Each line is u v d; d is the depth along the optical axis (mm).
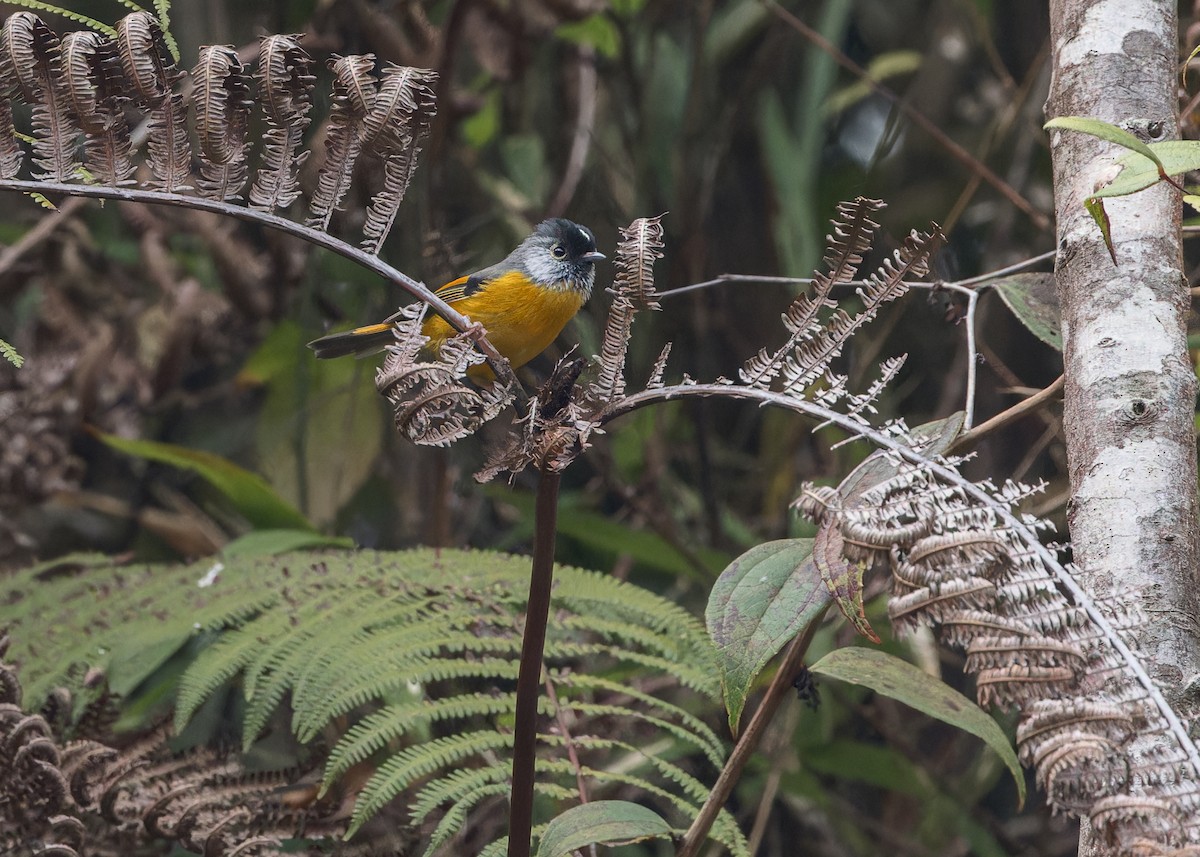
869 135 11414
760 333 10516
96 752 4480
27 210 9930
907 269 3076
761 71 10211
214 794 4586
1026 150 10148
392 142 3152
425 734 6410
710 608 3086
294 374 9148
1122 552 3041
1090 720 2439
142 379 9484
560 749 4855
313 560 6184
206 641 7219
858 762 8125
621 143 10297
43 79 3215
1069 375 3496
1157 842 2344
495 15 8422
